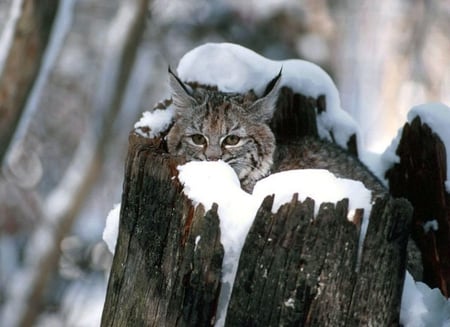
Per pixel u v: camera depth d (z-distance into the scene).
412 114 8.67
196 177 6.16
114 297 6.86
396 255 5.67
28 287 22.95
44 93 28.89
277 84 9.30
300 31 26.73
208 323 5.92
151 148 6.98
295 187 5.68
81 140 26.58
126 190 6.87
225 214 5.84
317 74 10.06
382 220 5.62
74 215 23.27
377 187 9.09
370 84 26.56
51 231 22.95
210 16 27.38
